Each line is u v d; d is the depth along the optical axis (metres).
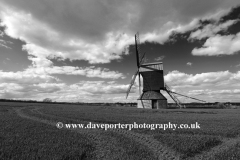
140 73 57.06
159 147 13.30
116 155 11.01
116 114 35.81
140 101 54.25
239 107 70.50
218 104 79.25
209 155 11.49
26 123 22.70
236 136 16.75
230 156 10.89
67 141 13.83
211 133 17.42
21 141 13.38
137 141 15.08
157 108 51.41
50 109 50.00
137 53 60.09
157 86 53.56
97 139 15.67
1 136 15.00
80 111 43.62
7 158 9.69
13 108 51.72
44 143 13.02
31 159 9.56
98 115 33.56
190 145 12.97
